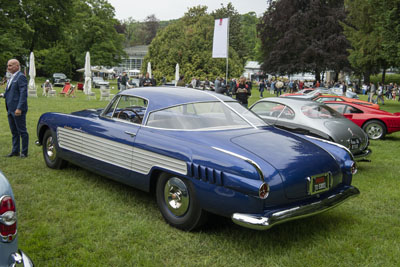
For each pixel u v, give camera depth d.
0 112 12.76
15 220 2.05
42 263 3.02
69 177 5.39
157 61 52.88
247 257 3.25
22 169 5.69
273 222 3.05
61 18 48.38
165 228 3.80
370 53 25.64
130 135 4.23
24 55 48.28
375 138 10.48
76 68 60.97
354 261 3.24
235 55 57.66
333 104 10.96
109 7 54.50
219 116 4.22
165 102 4.26
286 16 48.59
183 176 3.57
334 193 3.69
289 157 3.50
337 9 46.22
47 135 5.78
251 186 3.08
